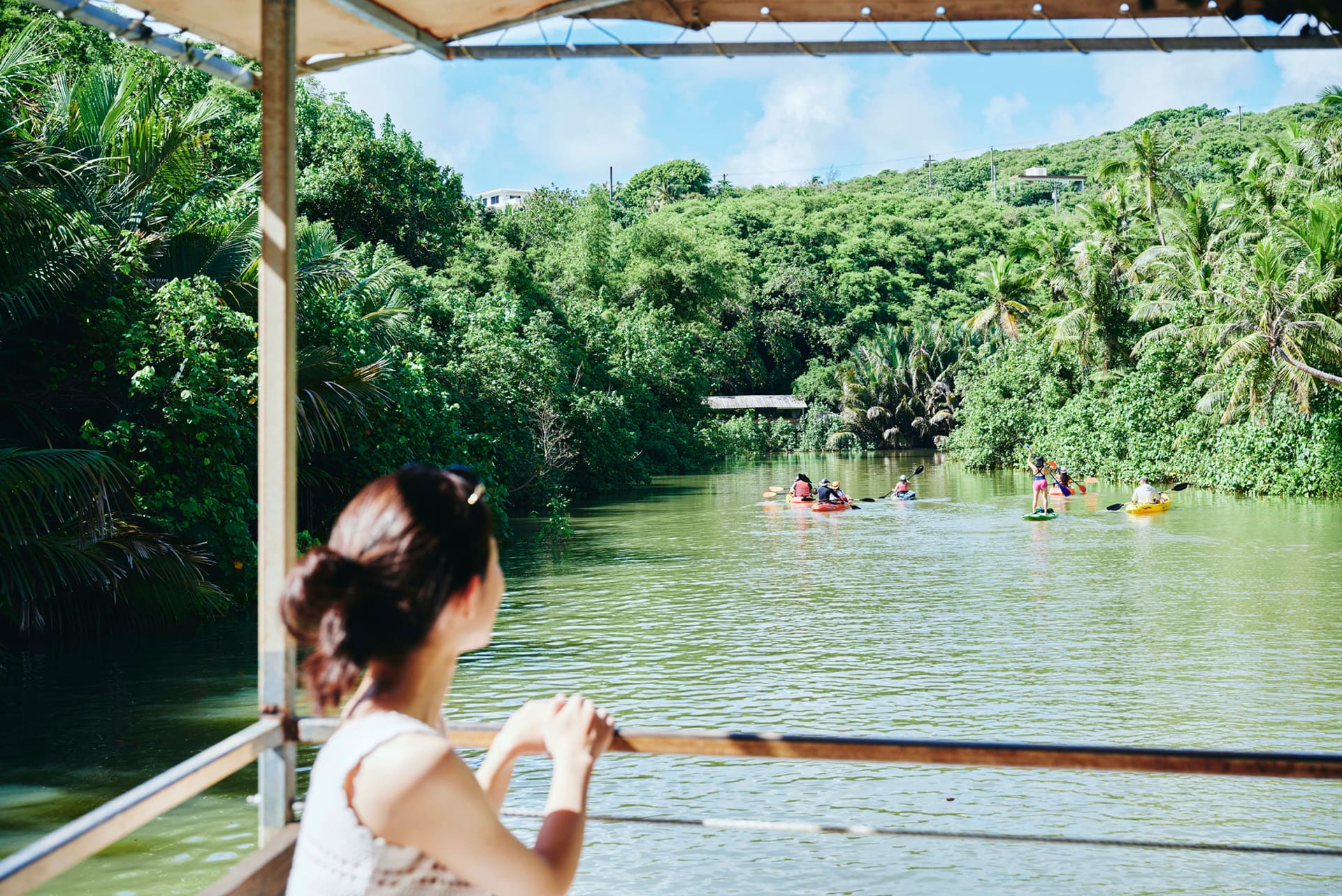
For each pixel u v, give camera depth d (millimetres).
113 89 16109
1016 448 49406
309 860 1414
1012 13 2871
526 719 1725
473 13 2893
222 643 13320
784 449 74438
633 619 14844
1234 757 2088
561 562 20750
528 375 30578
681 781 8375
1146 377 38969
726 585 17766
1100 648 12539
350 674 1419
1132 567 18844
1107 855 6848
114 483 12320
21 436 13812
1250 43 2842
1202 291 36281
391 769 1370
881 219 96562
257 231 16625
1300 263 31250
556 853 1511
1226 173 78188
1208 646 12508
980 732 9320
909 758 2141
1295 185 38625
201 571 14758
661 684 11195
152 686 11156
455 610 1479
